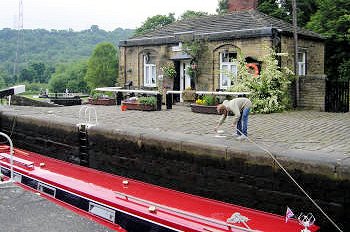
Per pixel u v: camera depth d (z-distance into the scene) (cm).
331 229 650
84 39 10488
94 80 5528
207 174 816
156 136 908
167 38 1983
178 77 2030
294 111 1614
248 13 1966
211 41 1831
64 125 1145
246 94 1521
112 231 308
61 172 908
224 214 668
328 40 2386
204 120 1318
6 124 1380
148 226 639
